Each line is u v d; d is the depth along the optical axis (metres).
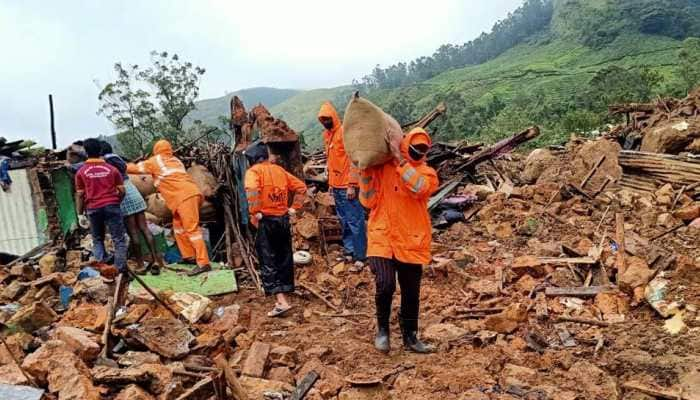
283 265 6.38
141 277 7.29
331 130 7.74
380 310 5.04
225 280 7.17
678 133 10.80
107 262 7.91
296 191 6.52
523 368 4.60
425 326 5.80
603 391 4.21
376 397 4.33
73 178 8.90
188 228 7.51
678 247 7.22
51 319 5.71
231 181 8.47
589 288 6.25
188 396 4.00
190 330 5.60
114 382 4.27
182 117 39.22
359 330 5.79
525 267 6.99
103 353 4.86
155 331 5.08
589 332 5.36
